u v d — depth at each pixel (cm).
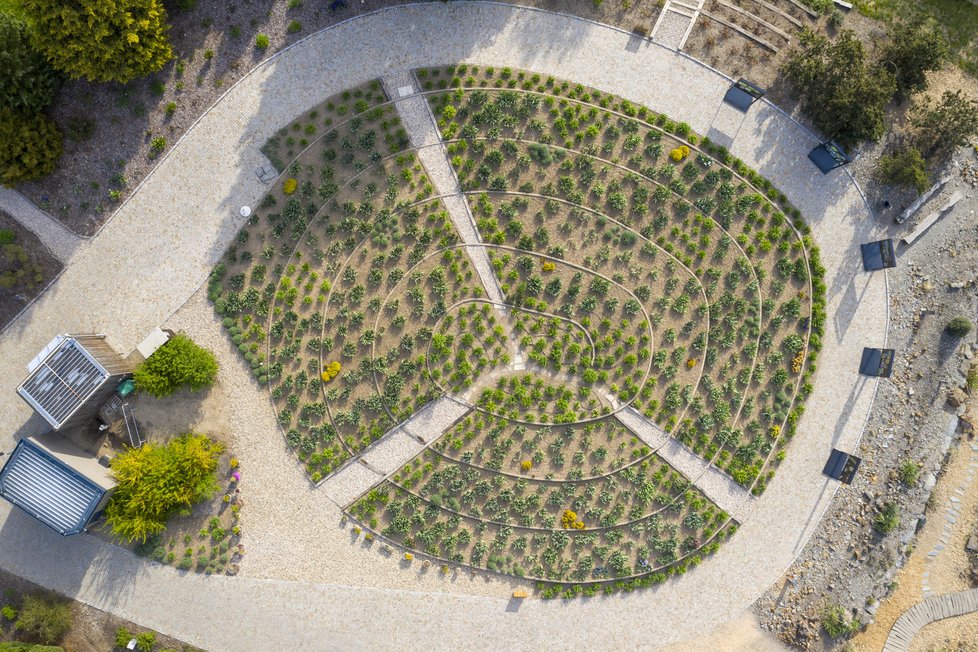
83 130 4222
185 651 4347
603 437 4412
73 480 4003
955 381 4516
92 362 3981
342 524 4416
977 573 4547
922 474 4531
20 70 3812
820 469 4456
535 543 4391
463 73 4341
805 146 4391
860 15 4394
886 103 4062
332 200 4359
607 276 4403
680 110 4375
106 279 4353
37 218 4319
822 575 4478
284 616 4394
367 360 4359
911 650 4538
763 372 4403
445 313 4391
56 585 4384
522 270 4388
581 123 4375
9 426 4334
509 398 4375
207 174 4344
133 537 4038
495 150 4347
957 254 4500
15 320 4353
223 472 4375
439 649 4400
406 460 4409
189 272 4356
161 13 3909
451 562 4416
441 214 4369
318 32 4309
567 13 4369
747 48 4378
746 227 4403
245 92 4322
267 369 4359
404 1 4322
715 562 4456
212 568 4372
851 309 4441
